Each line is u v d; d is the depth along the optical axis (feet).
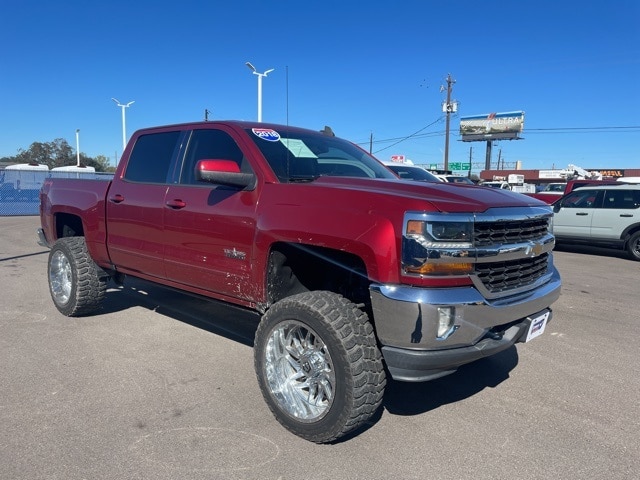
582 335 18.12
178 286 14.49
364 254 9.69
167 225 14.08
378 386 9.85
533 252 10.97
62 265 19.11
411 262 9.23
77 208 17.87
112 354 15.14
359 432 10.93
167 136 15.39
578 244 41.52
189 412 11.60
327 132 17.03
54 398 12.16
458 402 12.53
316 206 10.64
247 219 11.84
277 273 11.74
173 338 16.71
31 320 18.39
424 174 38.04
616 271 32.55
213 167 11.41
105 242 16.78
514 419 11.66
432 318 9.11
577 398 12.84
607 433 11.07
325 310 9.95
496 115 239.30
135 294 22.47
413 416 11.73
